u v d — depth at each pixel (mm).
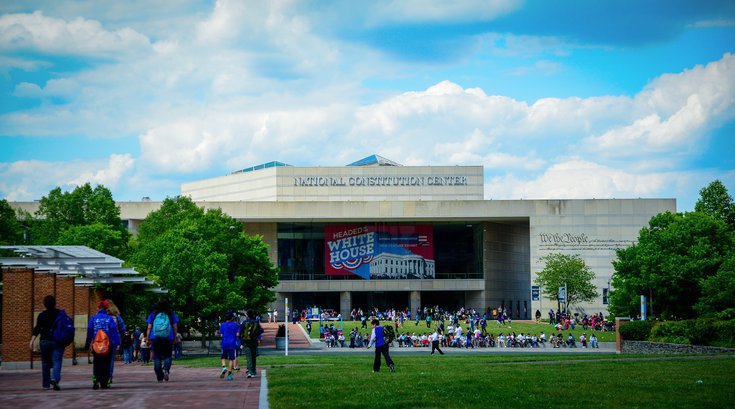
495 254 160125
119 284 63688
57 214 92438
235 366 36281
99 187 95312
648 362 45406
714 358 50594
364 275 155125
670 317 91875
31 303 46469
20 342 46219
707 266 88750
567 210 150375
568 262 138500
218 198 178000
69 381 33000
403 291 156625
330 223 156125
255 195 168000
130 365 49156
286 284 153875
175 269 72812
